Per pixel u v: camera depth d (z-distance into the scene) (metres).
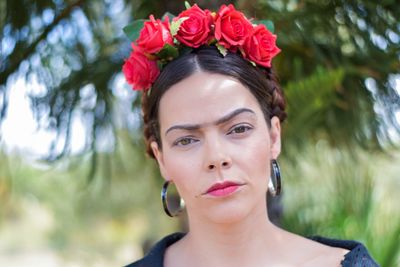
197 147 1.14
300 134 2.17
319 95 1.87
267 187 1.21
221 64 1.16
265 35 1.23
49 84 2.31
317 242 1.26
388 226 2.33
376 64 2.11
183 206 1.32
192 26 1.19
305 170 2.73
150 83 1.24
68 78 2.30
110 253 6.82
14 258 8.18
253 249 1.19
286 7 2.08
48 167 2.40
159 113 1.19
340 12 2.11
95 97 2.29
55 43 2.35
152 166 2.69
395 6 2.08
